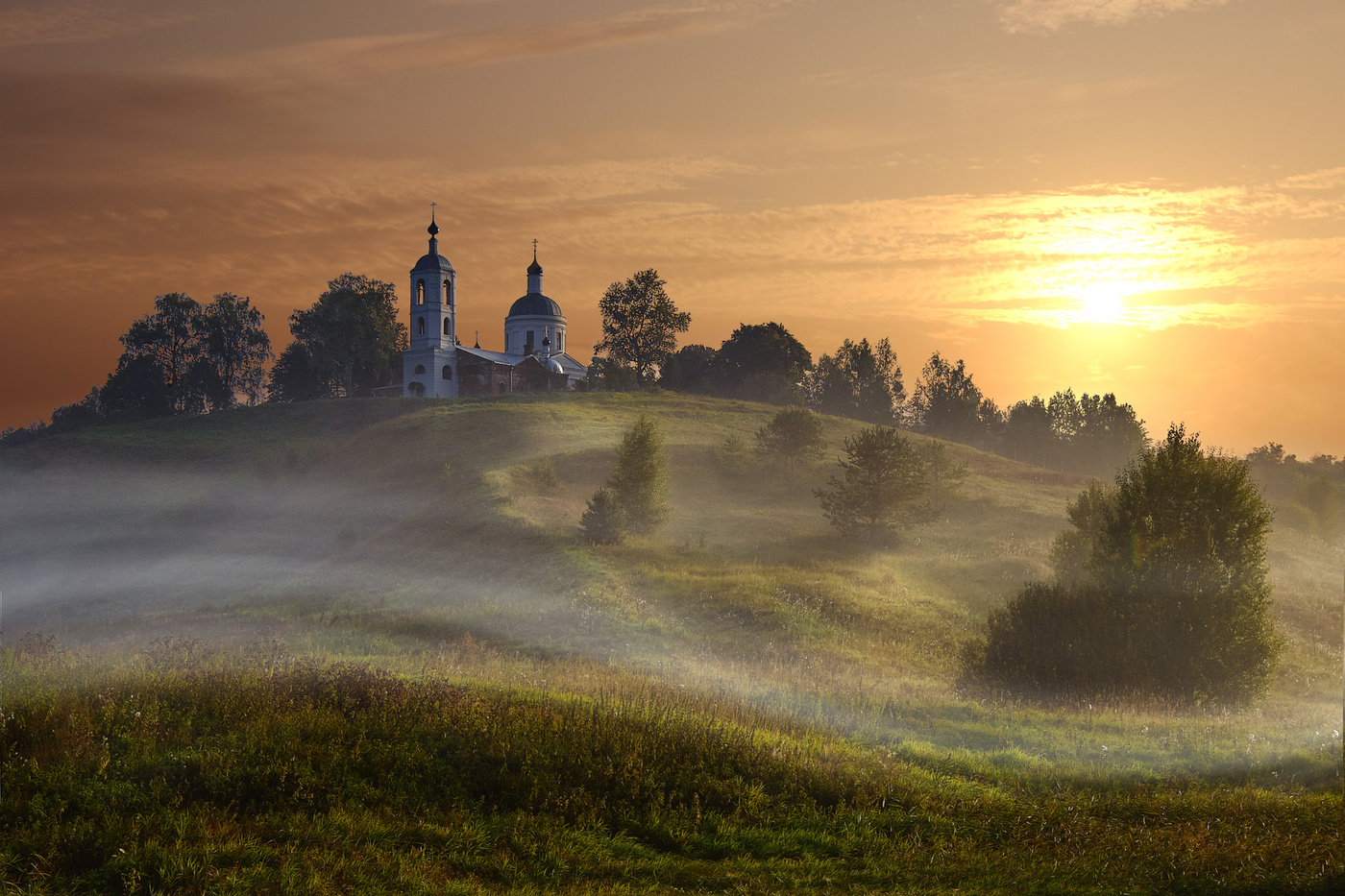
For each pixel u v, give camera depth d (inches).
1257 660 789.2
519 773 423.8
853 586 1425.9
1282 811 418.9
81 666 545.3
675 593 1339.8
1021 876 348.5
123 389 5502.0
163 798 376.5
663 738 465.7
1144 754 531.2
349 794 393.7
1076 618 843.4
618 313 5674.2
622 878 344.5
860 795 428.1
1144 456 885.8
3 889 304.2
